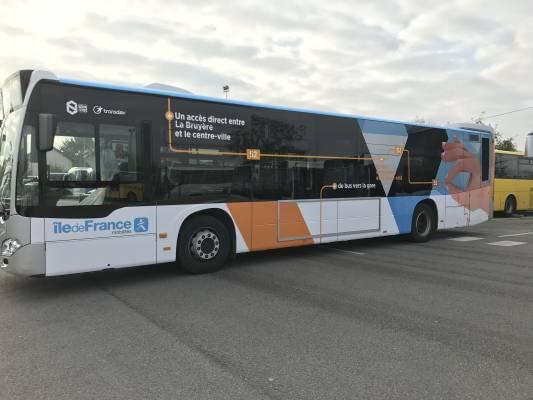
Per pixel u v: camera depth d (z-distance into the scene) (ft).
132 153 22.59
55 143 20.44
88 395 11.24
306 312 18.31
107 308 18.83
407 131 36.11
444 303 19.84
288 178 28.78
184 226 24.70
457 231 48.24
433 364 13.21
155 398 11.09
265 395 11.25
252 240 27.25
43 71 20.24
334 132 31.19
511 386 11.84
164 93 23.61
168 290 21.85
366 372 12.62
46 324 16.76
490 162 43.88
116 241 22.12
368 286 22.82
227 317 17.61
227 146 25.94
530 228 51.72
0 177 21.47
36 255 19.85
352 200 32.37
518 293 21.61
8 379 12.14
